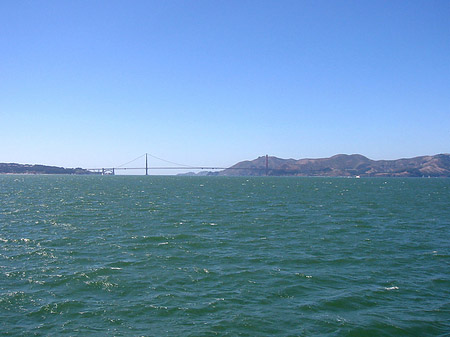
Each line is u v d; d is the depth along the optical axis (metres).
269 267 21.98
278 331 13.96
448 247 27.30
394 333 13.86
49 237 30.22
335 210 50.62
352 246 27.52
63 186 122.81
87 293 17.70
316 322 14.69
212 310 15.80
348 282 19.41
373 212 48.41
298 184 155.75
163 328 14.17
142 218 41.41
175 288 18.39
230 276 20.27
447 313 15.62
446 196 80.69
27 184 137.25
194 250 26.02
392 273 20.95
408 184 162.38
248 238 30.31
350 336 13.59
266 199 69.81
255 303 16.58
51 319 14.93
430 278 20.09
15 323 14.53
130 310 15.77
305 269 21.64
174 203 60.09
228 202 62.69
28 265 22.20
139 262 22.84
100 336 13.54
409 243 28.61
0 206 53.66
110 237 30.33
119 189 105.94
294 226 36.38
